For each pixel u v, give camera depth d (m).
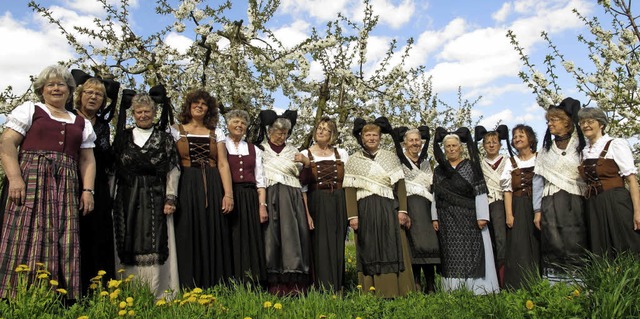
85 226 3.95
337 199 5.07
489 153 5.78
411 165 5.39
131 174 4.14
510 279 5.04
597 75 8.00
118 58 7.18
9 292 3.37
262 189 4.91
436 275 5.66
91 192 3.82
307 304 3.81
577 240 4.56
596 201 4.50
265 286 4.80
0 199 3.64
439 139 5.54
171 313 3.38
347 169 5.07
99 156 4.18
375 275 4.77
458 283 4.98
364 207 4.89
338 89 8.59
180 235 4.31
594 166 4.52
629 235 4.36
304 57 7.27
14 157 3.54
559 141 4.84
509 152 5.61
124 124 4.32
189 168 4.46
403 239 4.92
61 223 3.58
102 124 4.27
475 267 5.00
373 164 4.97
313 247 5.05
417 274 5.36
